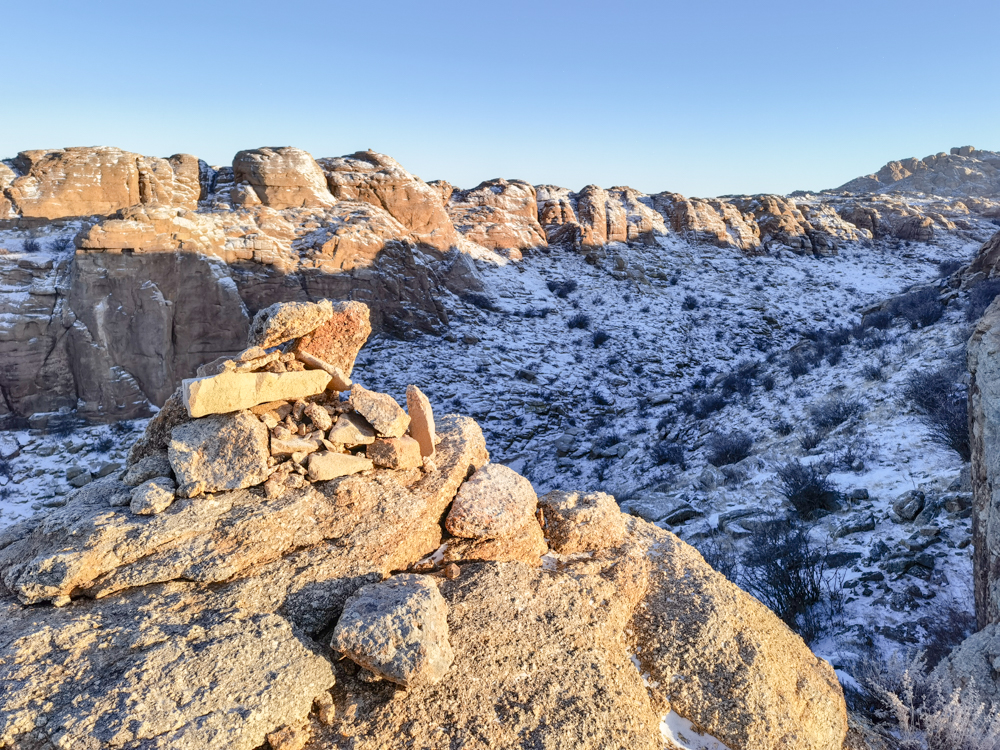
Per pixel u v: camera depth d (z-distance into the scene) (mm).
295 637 2844
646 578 3969
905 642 6609
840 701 3939
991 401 5738
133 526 3100
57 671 2518
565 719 2898
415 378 28516
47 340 22016
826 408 16594
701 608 3766
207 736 2365
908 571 8039
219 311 25156
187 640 2691
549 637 3268
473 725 2787
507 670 3047
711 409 21656
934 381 13875
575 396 29266
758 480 13461
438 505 3832
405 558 3525
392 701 2814
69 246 25281
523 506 4000
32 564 2877
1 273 22828
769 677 3525
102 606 2852
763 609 4184
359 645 2758
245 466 3422
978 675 4543
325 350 4125
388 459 3885
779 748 3309
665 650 3568
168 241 24375
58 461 19859
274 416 3758
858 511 10367
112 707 2379
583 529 4168
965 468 9625
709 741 3301
